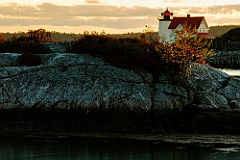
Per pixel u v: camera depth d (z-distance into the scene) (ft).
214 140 206.69
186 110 233.96
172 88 236.84
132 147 196.24
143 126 225.35
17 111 226.58
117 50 252.83
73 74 235.61
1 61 245.65
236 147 194.39
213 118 223.92
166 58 251.60
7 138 213.87
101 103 225.15
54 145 201.05
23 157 184.03
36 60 247.09
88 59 246.27
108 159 179.93
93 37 280.51
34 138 213.46
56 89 229.25
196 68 255.29
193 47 265.95
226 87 247.91
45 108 225.76
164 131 223.10
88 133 222.48
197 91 240.12
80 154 187.21
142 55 248.52
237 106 238.68
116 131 223.30
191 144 199.93
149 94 230.48
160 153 186.50
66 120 225.56
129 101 225.97
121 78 234.38
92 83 230.68
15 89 230.48
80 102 225.56
